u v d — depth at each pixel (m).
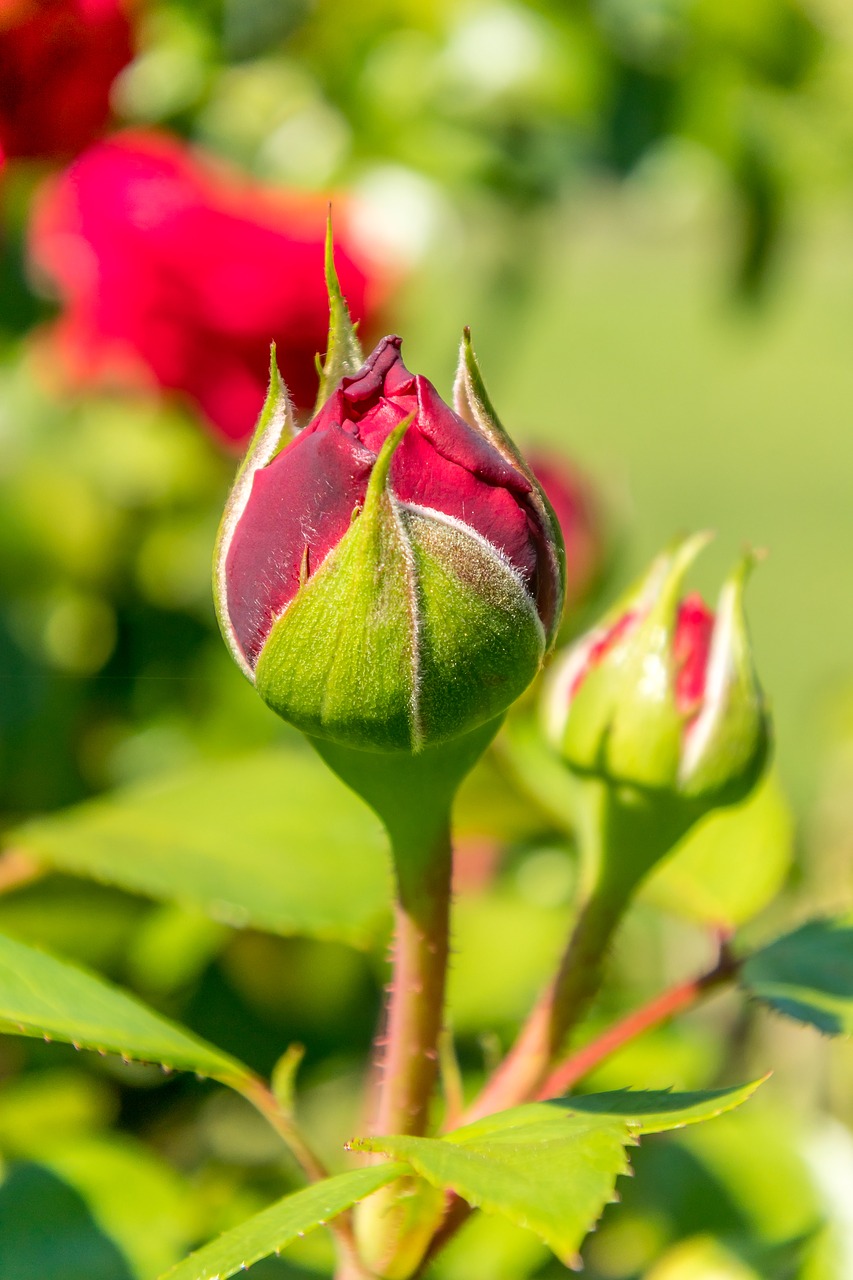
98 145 0.62
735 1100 0.36
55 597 0.70
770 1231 0.46
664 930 0.71
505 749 0.47
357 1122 0.63
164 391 0.66
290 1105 0.39
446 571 0.36
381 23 0.68
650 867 0.40
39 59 0.54
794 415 2.92
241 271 0.62
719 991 0.40
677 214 0.84
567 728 0.40
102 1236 0.43
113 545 0.71
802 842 0.74
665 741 0.39
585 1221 0.35
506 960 0.57
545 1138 0.36
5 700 0.67
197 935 0.57
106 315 0.64
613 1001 0.62
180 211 0.61
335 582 0.36
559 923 0.59
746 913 0.45
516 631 0.36
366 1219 0.38
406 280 0.70
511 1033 0.56
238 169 0.70
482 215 0.77
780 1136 0.47
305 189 0.69
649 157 0.70
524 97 0.68
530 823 0.55
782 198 0.71
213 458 0.73
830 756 0.83
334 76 0.69
